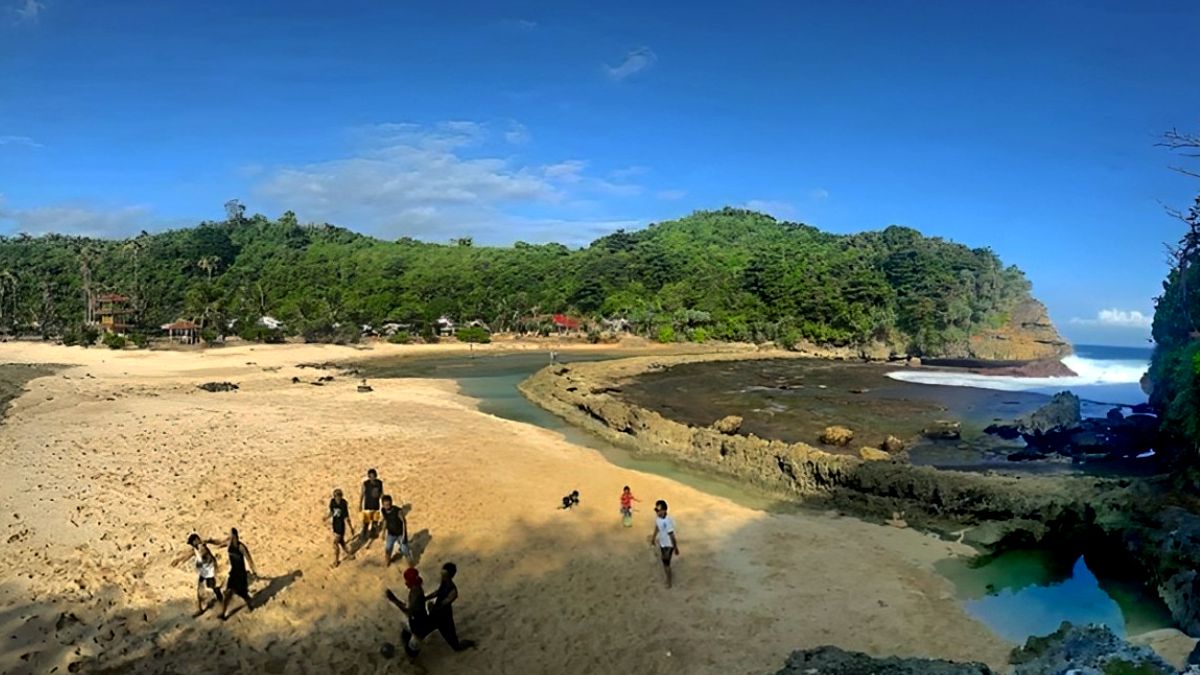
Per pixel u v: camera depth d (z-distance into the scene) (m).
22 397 38.53
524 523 17.98
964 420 36.31
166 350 80.31
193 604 13.24
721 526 18.38
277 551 15.75
